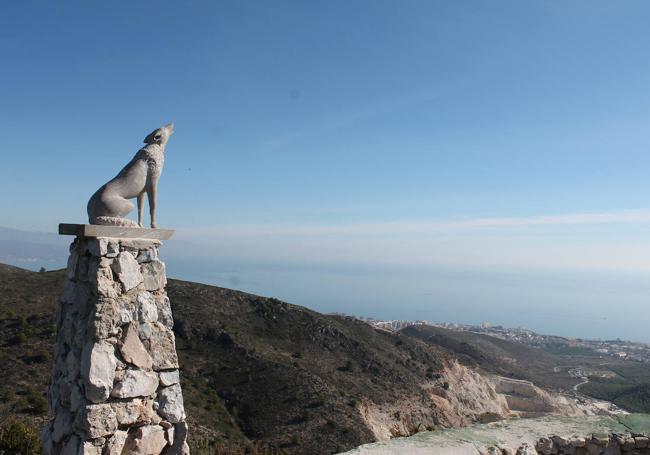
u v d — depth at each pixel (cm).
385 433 3638
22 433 1416
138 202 796
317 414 3459
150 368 732
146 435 714
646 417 838
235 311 5122
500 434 750
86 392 675
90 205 755
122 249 735
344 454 648
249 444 2859
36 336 3306
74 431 698
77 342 720
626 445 757
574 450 743
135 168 775
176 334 4350
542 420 823
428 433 742
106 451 677
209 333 4425
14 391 2628
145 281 754
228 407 3488
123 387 696
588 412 5669
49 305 3856
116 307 711
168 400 742
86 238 749
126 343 712
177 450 744
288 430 3250
